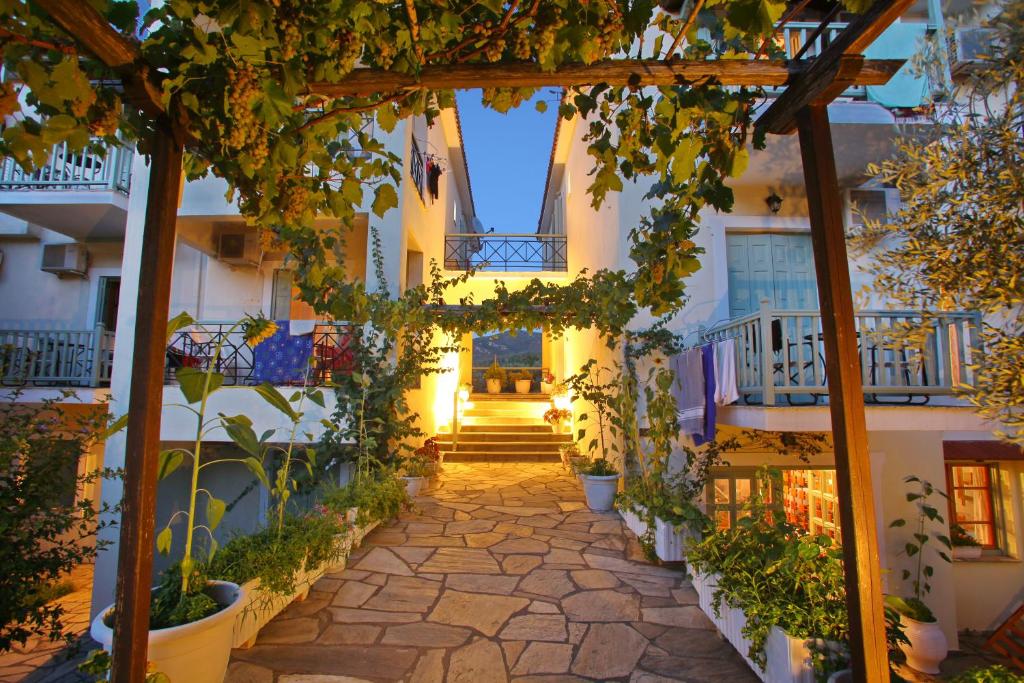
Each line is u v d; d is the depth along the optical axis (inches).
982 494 286.7
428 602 162.9
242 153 77.8
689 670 127.2
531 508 275.3
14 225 331.0
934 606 220.5
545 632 145.6
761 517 138.1
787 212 248.7
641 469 242.5
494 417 493.4
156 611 98.5
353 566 190.5
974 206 115.3
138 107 73.5
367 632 143.6
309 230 149.6
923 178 125.8
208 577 117.5
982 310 114.1
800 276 249.8
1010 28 115.0
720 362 194.7
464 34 80.5
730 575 128.6
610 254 317.4
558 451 425.7
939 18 194.5
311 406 257.1
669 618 154.0
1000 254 107.0
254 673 121.7
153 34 69.0
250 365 283.4
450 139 493.0
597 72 79.4
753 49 86.7
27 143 64.5
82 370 285.1
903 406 166.2
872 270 136.4
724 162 90.8
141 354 72.8
